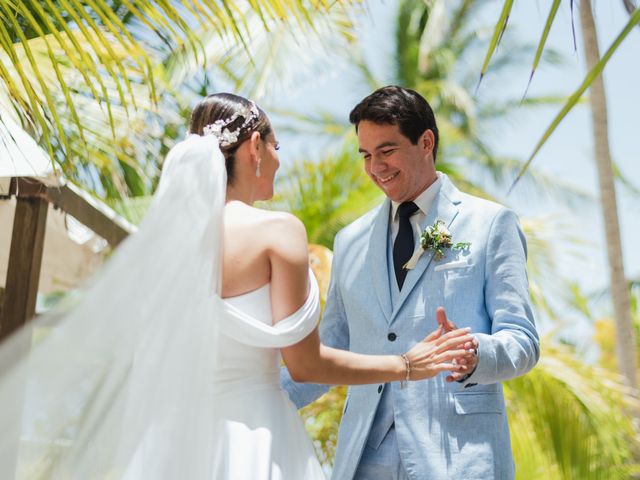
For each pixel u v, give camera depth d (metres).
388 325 2.80
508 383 8.16
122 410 1.98
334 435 7.75
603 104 12.79
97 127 4.91
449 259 2.81
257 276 2.25
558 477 8.09
